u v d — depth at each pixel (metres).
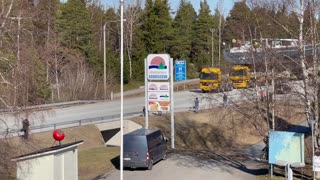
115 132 44.25
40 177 17.86
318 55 26.69
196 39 108.44
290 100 36.78
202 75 66.06
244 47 34.50
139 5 96.38
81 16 78.06
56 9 68.50
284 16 28.25
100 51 81.50
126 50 90.00
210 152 37.53
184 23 103.94
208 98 51.62
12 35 23.45
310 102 26.50
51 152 17.81
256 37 31.16
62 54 59.88
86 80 64.25
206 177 27.38
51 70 50.69
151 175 27.86
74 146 19.53
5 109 23.52
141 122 44.84
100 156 33.72
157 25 92.69
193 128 45.22
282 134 24.97
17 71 23.30
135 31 91.44
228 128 45.28
